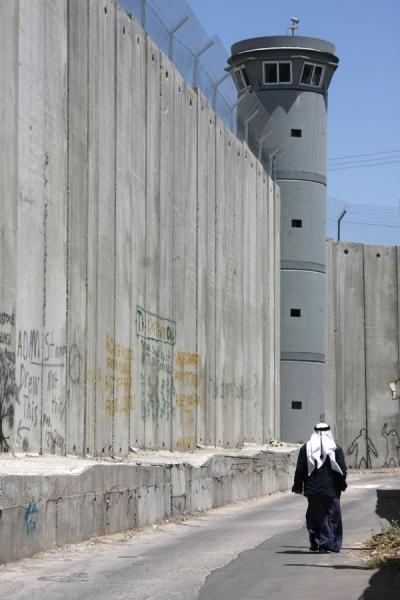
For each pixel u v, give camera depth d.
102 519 19.78
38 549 16.31
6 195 23.80
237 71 59.28
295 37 57.88
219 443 44.56
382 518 26.14
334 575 14.13
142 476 22.83
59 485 17.22
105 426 30.62
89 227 29.58
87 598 12.30
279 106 58.38
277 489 43.31
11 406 23.59
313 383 58.41
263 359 53.44
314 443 17.28
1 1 23.88
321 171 59.38
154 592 12.80
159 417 36.47
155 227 36.28
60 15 27.75
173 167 38.62
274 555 16.89
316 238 58.94
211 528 23.27
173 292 38.44
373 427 65.31
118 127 32.53
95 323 29.94
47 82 26.70
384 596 12.07
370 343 65.62
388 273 66.19
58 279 27.06
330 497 17.12
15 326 24.14
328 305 64.88
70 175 28.17
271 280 55.47
